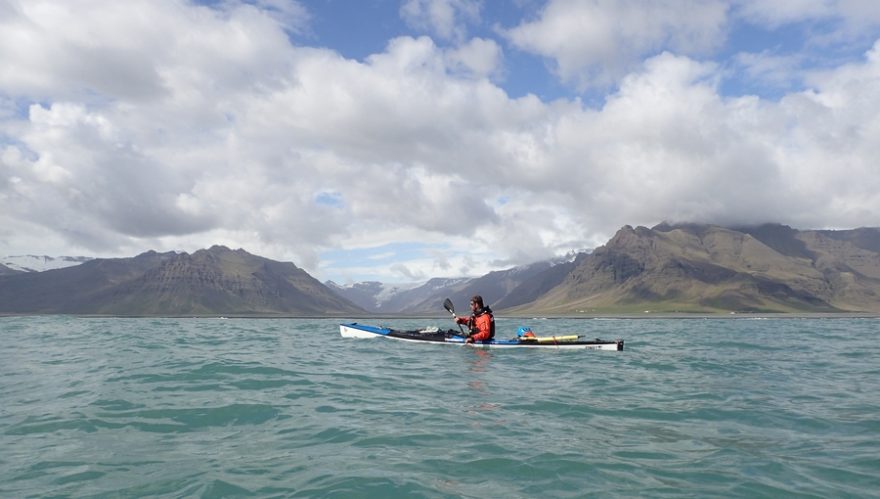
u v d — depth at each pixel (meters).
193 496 6.16
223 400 11.43
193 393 12.16
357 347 23.89
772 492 6.36
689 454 7.86
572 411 10.75
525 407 11.12
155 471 7.00
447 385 13.83
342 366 17.38
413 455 7.75
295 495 6.20
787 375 15.90
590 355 21.12
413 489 6.43
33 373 14.94
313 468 7.15
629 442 8.48
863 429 9.31
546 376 15.48
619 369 17.11
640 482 6.71
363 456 7.69
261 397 11.82
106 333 33.12
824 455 7.79
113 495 6.17
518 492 6.37
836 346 27.80
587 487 6.54
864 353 23.41
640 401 11.78
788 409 10.95
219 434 8.85
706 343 29.92
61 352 20.61
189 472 6.96
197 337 30.73
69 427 9.12
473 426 9.48
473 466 7.28
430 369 16.88
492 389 13.25
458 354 21.11
